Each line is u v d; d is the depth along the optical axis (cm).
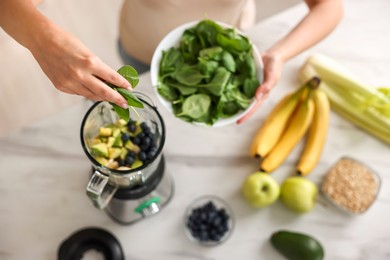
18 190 93
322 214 94
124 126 78
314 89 95
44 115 152
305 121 95
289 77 105
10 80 152
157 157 75
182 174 97
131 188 80
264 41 107
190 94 84
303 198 90
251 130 100
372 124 99
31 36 69
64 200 93
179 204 94
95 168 76
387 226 93
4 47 152
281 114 96
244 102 84
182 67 86
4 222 91
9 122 150
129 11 109
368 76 105
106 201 77
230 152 99
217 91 82
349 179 94
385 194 96
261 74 86
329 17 93
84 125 72
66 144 97
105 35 165
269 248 92
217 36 86
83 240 88
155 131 78
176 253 91
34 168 95
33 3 75
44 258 90
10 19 71
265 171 94
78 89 67
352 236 93
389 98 97
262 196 91
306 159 95
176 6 97
